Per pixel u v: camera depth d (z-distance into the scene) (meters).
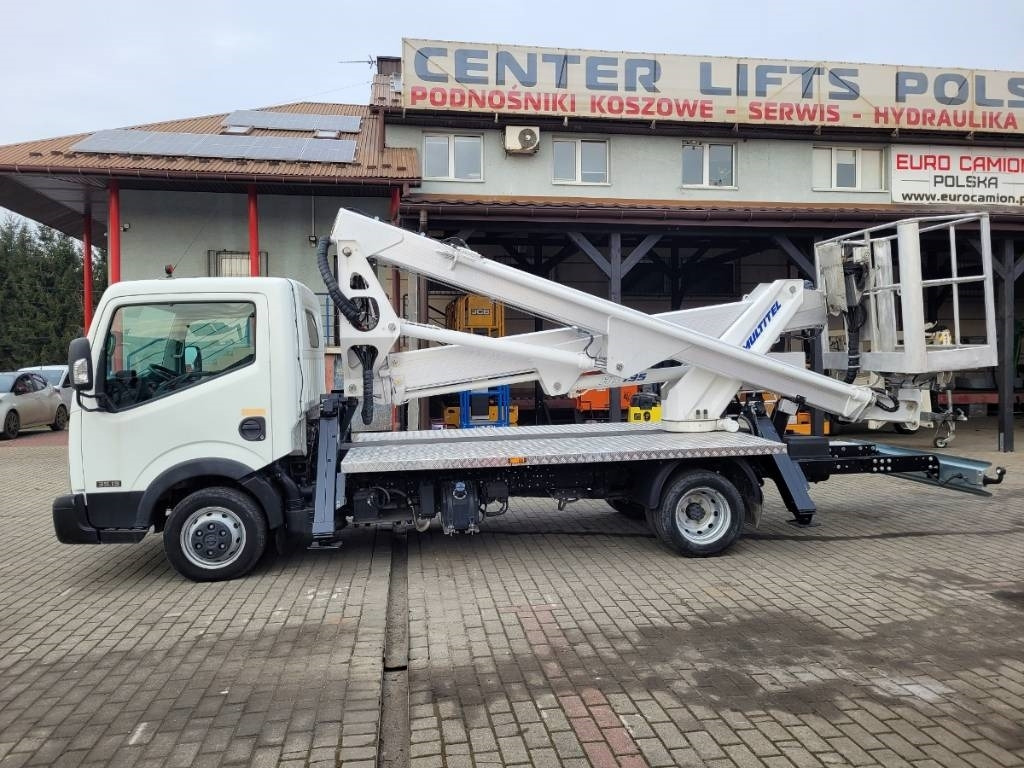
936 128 16.64
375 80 18.83
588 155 16.53
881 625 4.71
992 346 6.68
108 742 3.30
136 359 5.52
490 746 3.26
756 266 19.45
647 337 6.48
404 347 8.35
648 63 15.94
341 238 6.05
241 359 5.61
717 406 6.95
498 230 12.53
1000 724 3.42
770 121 16.25
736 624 4.73
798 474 6.59
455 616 4.90
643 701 3.67
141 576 5.87
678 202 16.34
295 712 3.57
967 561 6.21
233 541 5.63
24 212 15.99
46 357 41.22
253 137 14.94
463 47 15.41
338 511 6.06
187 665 4.14
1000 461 12.01
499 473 6.23
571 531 7.33
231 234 14.38
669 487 6.24
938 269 18.45
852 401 6.94
